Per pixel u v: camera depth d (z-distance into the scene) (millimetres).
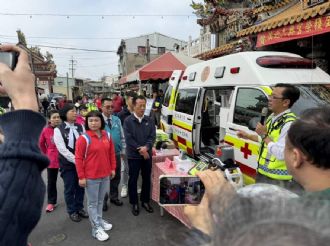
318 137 1212
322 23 5016
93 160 3805
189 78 6801
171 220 4344
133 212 4590
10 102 923
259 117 4098
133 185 4570
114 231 4094
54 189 4848
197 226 632
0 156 799
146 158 4465
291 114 2986
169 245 622
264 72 4344
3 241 746
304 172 1282
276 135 2963
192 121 6113
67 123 4391
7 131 836
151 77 10141
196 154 6207
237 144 4500
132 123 4480
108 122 5062
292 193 951
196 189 3205
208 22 13328
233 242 498
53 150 4742
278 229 482
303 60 4500
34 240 3912
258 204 567
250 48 7754
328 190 991
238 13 10992
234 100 4766
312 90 4082
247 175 4285
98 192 3930
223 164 3252
